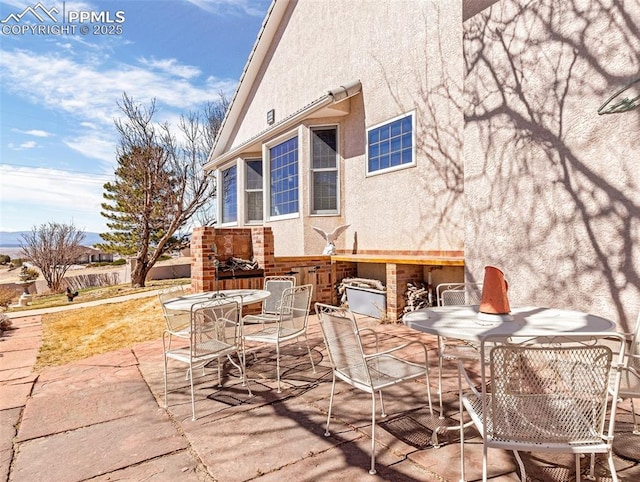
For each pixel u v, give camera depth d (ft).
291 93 34.99
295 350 17.56
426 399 11.66
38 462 8.91
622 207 11.89
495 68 15.39
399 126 24.29
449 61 20.92
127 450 9.34
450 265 20.04
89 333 23.20
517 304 14.73
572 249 13.10
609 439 6.25
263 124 39.75
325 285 26.78
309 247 28.99
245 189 39.04
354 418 10.62
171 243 67.26
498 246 15.40
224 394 12.67
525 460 8.36
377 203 25.96
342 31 28.73
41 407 12.07
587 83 12.60
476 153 16.22
